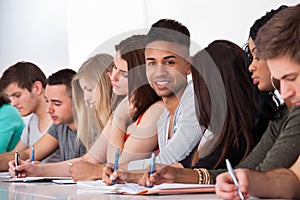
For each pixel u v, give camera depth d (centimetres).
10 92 339
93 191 173
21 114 342
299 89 128
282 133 161
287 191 137
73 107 220
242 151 189
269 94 181
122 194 161
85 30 406
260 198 137
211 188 157
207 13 347
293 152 156
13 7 462
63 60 439
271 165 157
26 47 457
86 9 404
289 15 127
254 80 177
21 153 313
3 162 311
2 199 161
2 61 462
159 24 201
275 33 127
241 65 193
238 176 131
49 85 284
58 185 205
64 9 439
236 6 334
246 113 190
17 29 460
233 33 336
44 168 253
